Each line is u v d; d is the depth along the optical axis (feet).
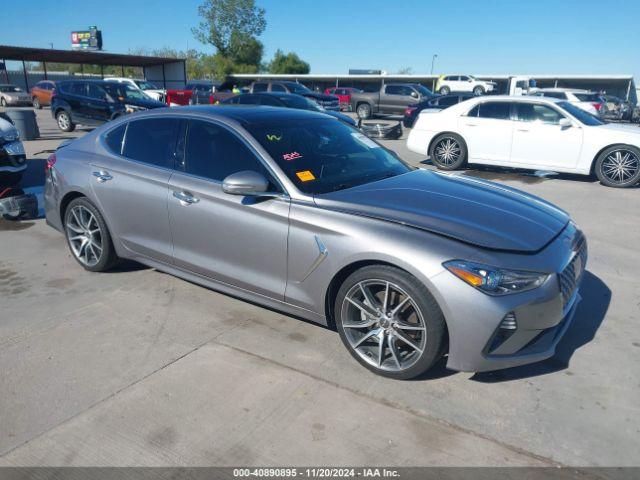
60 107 52.60
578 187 29.27
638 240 19.22
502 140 32.40
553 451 8.36
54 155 16.10
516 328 9.23
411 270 9.32
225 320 12.66
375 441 8.55
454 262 9.13
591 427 8.93
